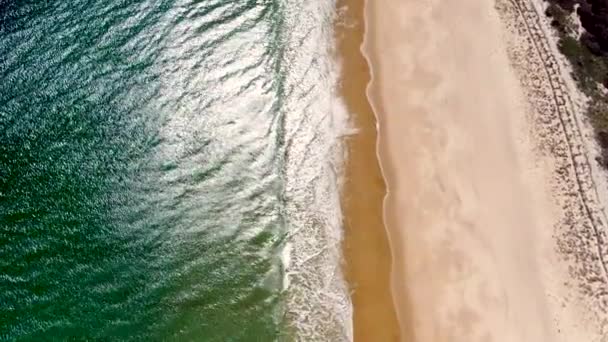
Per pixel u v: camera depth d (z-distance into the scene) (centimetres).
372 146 1778
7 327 1645
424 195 1673
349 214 1692
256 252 1683
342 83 1894
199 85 1952
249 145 1839
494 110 1773
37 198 1820
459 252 1580
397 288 1571
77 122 1925
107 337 1612
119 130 1903
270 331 1570
